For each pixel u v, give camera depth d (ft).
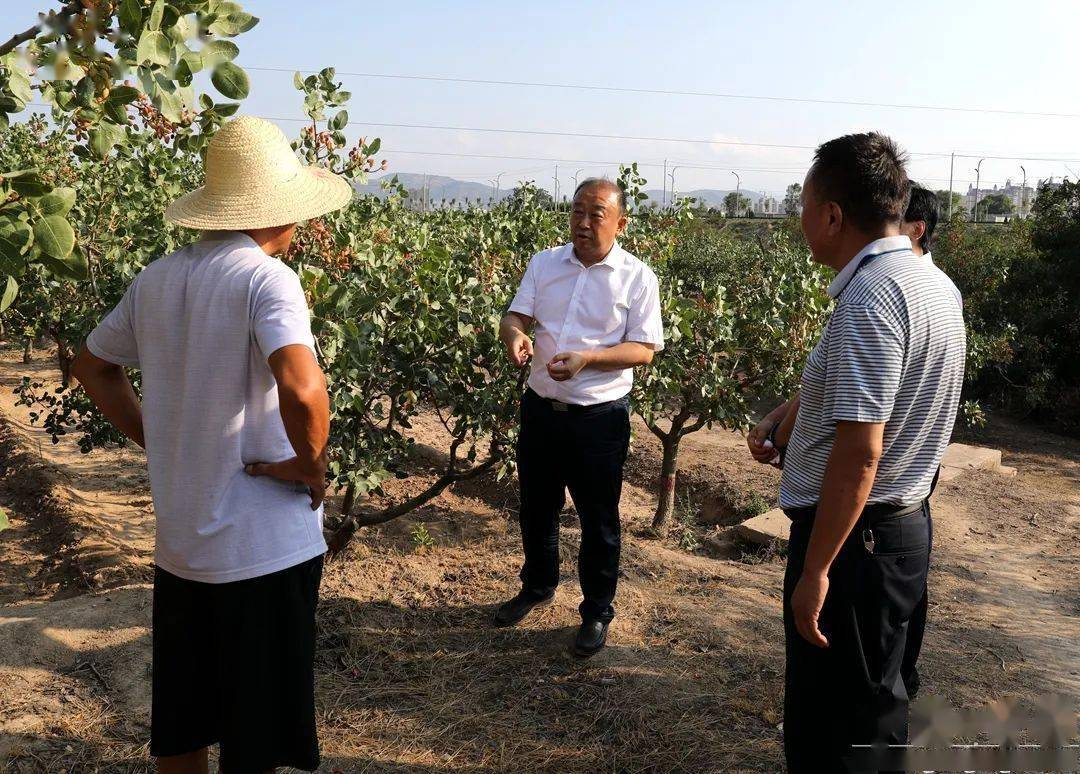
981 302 40.34
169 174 18.11
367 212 18.16
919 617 8.33
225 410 6.88
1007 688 12.09
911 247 7.08
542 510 12.55
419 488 21.20
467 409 14.19
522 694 11.14
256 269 6.92
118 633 11.68
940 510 21.36
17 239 6.95
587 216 11.31
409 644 12.28
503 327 11.73
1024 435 35.53
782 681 11.69
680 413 19.53
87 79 7.51
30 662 10.89
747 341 19.24
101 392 7.76
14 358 37.11
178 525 6.95
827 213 7.15
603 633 12.10
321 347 12.30
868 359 6.49
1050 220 39.24
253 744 7.09
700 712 10.88
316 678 11.28
